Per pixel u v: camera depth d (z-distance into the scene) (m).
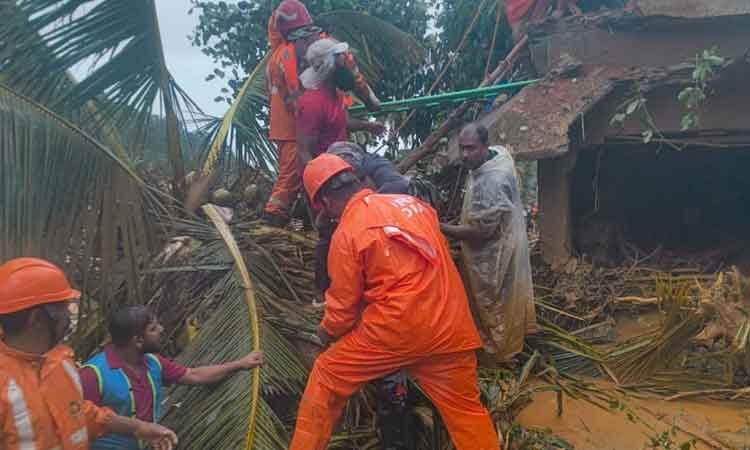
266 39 7.48
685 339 4.05
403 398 3.33
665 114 4.89
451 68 7.50
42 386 2.14
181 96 5.02
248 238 4.36
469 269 3.97
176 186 5.03
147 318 2.90
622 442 3.54
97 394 2.78
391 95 7.29
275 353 3.43
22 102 3.55
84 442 2.28
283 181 4.71
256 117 5.53
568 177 5.16
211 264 3.94
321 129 4.32
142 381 2.90
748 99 4.74
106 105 4.29
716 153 6.82
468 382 2.96
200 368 3.18
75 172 3.58
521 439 3.45
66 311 2.22
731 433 3.57
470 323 2.98
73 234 3.47
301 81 4.23
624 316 4.98
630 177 7.00
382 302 2.82
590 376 4.28
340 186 3.03
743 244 6.23
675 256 6.03
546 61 5.10
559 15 5.52
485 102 6.30
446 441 3.40
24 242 3.24
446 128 5.30
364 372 2.91
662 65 4.77
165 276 3.99
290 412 3.64
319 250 3.63
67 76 4.10
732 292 4.23
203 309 3.77
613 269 5.42
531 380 4.21
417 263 2.84
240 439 2.99
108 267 3.59
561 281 5.00
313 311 3.95
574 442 3.54
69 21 3.95
